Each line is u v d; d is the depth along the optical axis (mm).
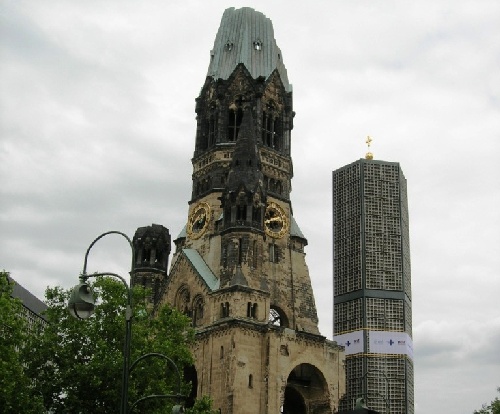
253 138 133375
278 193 140625
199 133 148500
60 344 87062
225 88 146500
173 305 131750
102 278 90875
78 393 82688
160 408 84875
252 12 157000
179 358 92812
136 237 147250
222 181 139250
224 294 120562
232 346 114750
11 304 77875
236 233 124938
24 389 76500
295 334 121250
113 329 86562
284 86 151375
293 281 133750
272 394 114125
